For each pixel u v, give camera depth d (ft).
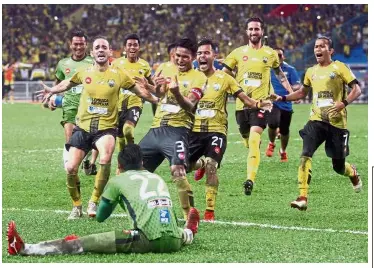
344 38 163.84
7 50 173.47
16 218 38.70
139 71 51.08
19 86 156.87
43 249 30.40
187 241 32.07
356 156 62.64
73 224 37.27
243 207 42.22
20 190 47.52
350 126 91.97
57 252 30.40
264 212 40.81
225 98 39.83
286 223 37.91
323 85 41.32
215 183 38.55
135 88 39.22
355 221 38.45
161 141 36.47
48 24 179.93
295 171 54.60
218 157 38.96
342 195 45.62
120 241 30.53
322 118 41.42
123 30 181.98
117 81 38.88
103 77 38.78
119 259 29.99
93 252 30.58
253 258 30.83
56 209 41.70
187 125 36.88
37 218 38.73
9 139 78.07
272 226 36.99
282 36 172.35
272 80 57.82
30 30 178.40
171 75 38.86
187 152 36.60
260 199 44.60
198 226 36.47
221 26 180.75
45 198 44.98
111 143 38.63
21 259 29.96
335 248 32.63
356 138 77.15
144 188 30.99
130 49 51.01
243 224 37.37
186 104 35.19
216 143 39.09
